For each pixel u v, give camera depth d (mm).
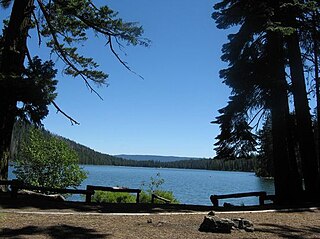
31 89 12000
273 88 14344
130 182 53562
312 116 18422
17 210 10383
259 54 15133
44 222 8922
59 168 21938
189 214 11406
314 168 15906
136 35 14883
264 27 14258
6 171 13836
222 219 8891
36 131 21891
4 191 14023
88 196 13672
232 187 55719
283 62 14867
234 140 15711
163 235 8156
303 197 15797
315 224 10555
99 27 14828
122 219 9961
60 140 22469
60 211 10859
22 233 7715
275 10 14898
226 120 15586
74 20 15594
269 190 48312
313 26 15547
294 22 15234
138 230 8586
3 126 13227
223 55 15773
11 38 14156
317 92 17297
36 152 21469
